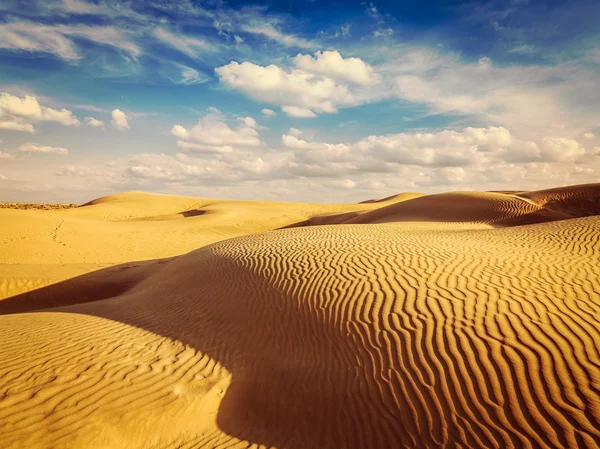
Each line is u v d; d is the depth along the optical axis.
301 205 59.59
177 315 8.41
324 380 5.37
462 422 4.14
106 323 8.21
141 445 4.46
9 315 9.48
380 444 4.17
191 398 5.22
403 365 5.15
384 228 16.06
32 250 21.70
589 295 6.30
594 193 32.03
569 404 4.02
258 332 6.99
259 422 4.90
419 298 6.63
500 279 7.19
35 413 4.59
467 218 27.97
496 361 4.80
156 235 28.77
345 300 7.05
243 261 10.48
